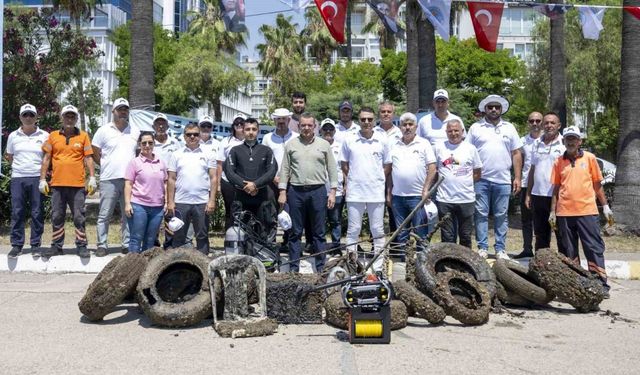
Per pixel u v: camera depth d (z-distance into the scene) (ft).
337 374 17.63
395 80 156.76
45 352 19.58
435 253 25.34
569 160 28.86
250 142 29.43
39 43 59.26
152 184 30.55
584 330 22.99
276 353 19.69
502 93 153.58
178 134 44.75
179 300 24.17
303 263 32.48
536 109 116.37
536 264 25.93
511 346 20.74
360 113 30.48
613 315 25.29
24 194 33.40
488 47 35.58
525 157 35.14
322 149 29.99
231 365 18.43
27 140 33.35
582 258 36.22
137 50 47.24
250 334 21.65
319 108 134.82
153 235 30.94
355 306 20.76
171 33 178.40
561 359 19.29
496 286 25.94
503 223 33.14
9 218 47.85
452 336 21.98
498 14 35.53
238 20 34.96
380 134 32.37
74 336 21.50
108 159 34.01
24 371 17.70
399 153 31.27
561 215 28.86
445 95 33.50
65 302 26.61
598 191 28.89
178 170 31.65
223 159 34.22
